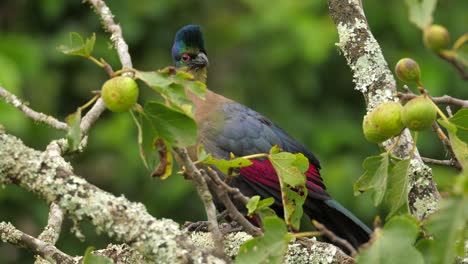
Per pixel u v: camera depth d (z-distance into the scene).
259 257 5.09
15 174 5.78
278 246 5.08
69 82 17.83
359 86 8.00
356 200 16.33
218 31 18.06
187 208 17.36
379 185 5.90
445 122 5.35
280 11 17.25
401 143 7.34
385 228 4.82
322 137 17.53
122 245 7.52
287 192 6.48
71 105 17.92
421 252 5.12
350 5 8.23
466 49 4.72
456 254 5.12
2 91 6.04
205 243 7.84
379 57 8.02
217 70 17.97
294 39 17.14
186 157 5.73
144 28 17.89
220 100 10.69
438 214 4.51
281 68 17.80
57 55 17.36
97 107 6.98
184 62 11.33
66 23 18.20
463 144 5.39
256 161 10.20
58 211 7.59
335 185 16.58
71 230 5.79
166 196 16.83
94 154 17.12
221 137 10.30
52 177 5.78
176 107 5.40
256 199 5.94
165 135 5.42
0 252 16.95
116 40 6.83
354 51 8.11
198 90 5.29
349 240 9.80
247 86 17.88
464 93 17.33
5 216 16.56
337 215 9.83
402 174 5.83
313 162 10.73
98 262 5.64
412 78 5.47
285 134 10.66
